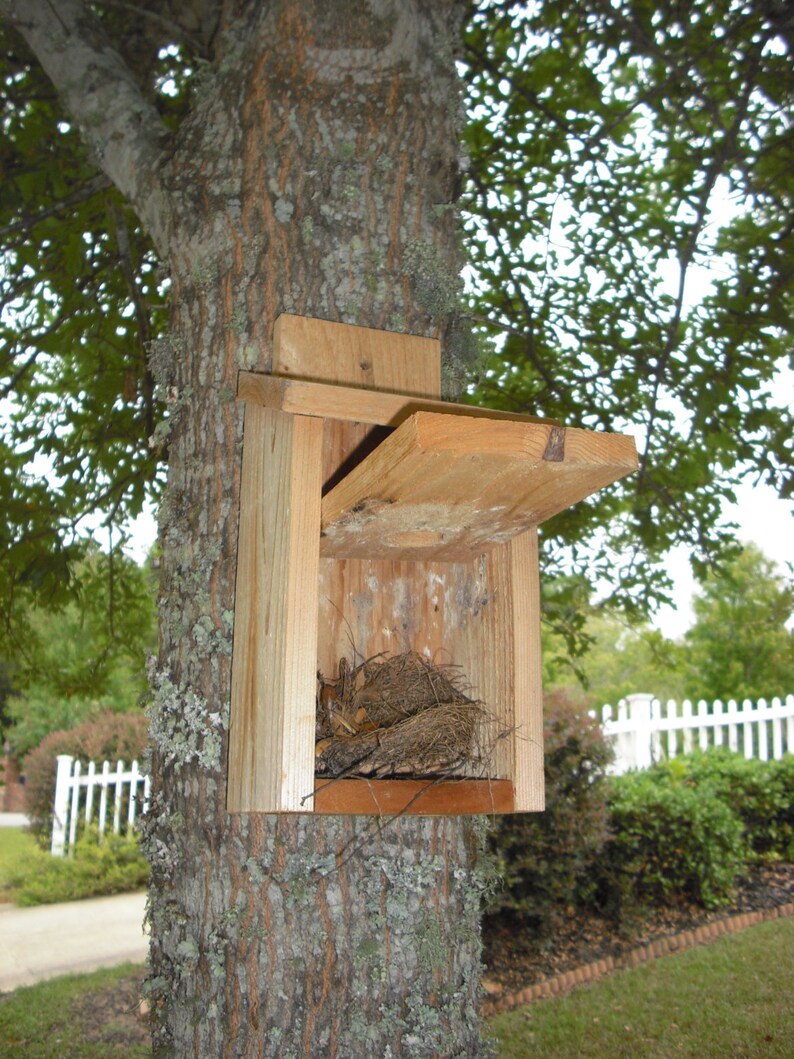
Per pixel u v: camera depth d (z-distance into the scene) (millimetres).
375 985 2096
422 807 1908
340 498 1932
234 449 2348
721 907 6973
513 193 6164
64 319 5180
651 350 5477
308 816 2146
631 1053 4902
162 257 2832
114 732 11258
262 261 2486
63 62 3309
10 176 5062
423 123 2729
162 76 5250
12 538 5375
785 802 8078
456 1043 2145
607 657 24047
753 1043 4918
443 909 2221
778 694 16578
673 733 10234
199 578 2283
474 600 2348
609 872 6613
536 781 2092
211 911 2107
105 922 8188
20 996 6105
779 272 5094
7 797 18969
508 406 5957
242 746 2020
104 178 4328
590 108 5637
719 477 6004
